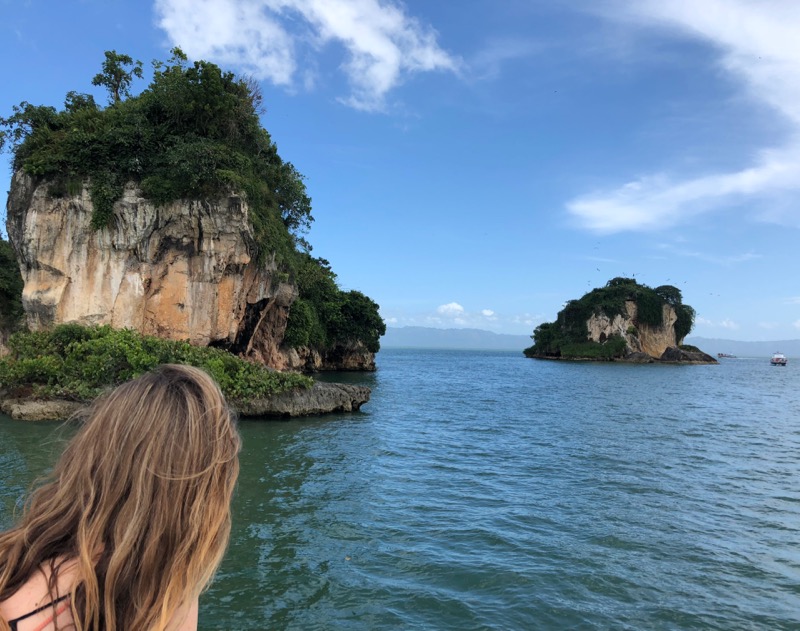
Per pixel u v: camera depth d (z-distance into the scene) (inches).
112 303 1096.8
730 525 394.9
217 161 1171.9
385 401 1247.5
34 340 947.3
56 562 51.6
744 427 925.8
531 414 1055.6
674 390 1780.3
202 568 56.4
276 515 390.6
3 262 1428.4
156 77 1232.2
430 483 495.2
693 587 289.1
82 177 1094.4
